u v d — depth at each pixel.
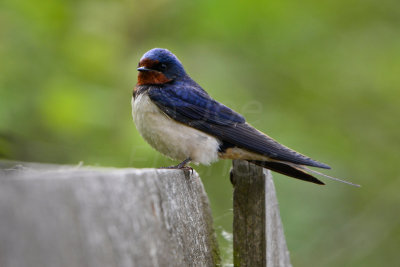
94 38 11.47
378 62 13.61
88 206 2.91
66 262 2.70
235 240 5.38
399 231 12.49
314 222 11.34
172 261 3.91
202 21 12.29
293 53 13.54
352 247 11.71
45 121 10.38
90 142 10.33
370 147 13.55
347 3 13.88
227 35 12.70
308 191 11.47
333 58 13.67
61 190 2.72
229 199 10.54
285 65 13.38
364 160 13.37
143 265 3.39
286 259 6.02
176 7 12.16
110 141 10.41
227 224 7.14
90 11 11.72
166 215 3.91
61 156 10.11
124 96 10.96
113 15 11.82
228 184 10.62
